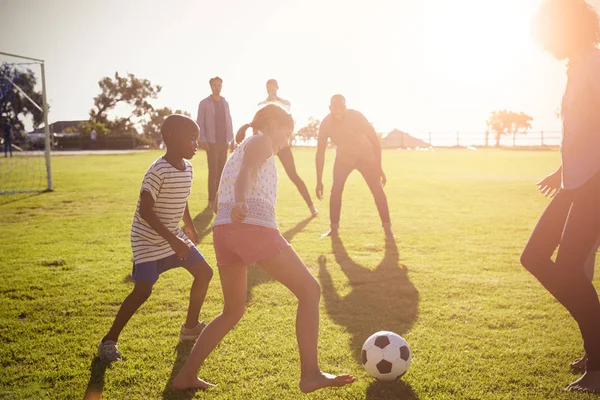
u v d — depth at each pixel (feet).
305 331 8.41
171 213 10.66
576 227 8.99
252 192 8.59
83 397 8.77
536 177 52.95
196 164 75.31
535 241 9.64
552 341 11.00
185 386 8.91
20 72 55.16
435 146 151.64
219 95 29.66
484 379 9.27
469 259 18.34
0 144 69.92
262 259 8.52
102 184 45.39
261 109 8.95
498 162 80.02
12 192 38.73
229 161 9.01
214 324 9.00
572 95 8.97
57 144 154.71
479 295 14.19
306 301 8.57
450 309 13.03
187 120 10.55
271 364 9.89
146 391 8.94
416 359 10.11
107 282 15.52
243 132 9.17
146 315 12.71
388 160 85.97
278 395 8.74
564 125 9.20
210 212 29.35
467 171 61.62
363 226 25.09
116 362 10.07
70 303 13.60
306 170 62.80
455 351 10.48
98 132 161.68
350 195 37.73
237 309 8.98
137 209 10.66
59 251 19.76
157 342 11.05
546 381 9.23
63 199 35.37
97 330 11.78
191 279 15.72
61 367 9.87
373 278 15.88
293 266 8.52
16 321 12.36
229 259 8.71
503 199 35.40
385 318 12.37
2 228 24.88
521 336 11.26
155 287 14.90
